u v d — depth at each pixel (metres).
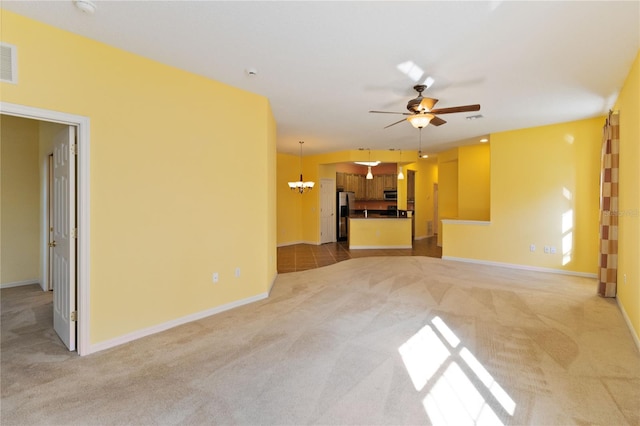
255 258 4.15
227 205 3.80
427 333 3.10
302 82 3.66
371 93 4.00
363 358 2.61
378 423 1.85
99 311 2.78
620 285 3.88
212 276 3.65
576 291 4.52
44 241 4.60
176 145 3.30
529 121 5.39
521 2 2.20
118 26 2.52
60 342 2.93
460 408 1.99
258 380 2.29
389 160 8.59
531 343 2.88
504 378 2.32
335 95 4.08
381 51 2.91
